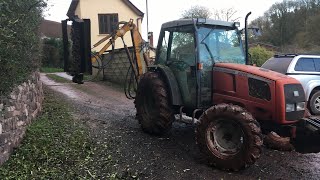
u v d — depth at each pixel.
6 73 4.91
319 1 37.19
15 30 4.96
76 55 7.81
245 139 5.25
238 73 5.89
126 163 5.53
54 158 5.42
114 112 9.52
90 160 5.54
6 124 5.16
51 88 13.87
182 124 8.08
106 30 25.80
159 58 7.40
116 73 16.22
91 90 13.99
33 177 4.68
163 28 7.28
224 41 6.58
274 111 5.46
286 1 38.28
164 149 6.30
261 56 19.61
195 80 6.37
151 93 7.09
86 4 25.42
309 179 5.21
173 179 5.02
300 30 37.50
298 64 10.77
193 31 6.40
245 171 5.45
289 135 5.62
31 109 7.30
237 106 5.50
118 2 25.72
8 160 5.12
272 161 5.97
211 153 5.51
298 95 5.58
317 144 5.50
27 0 5.55
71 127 7.35
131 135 7.11
